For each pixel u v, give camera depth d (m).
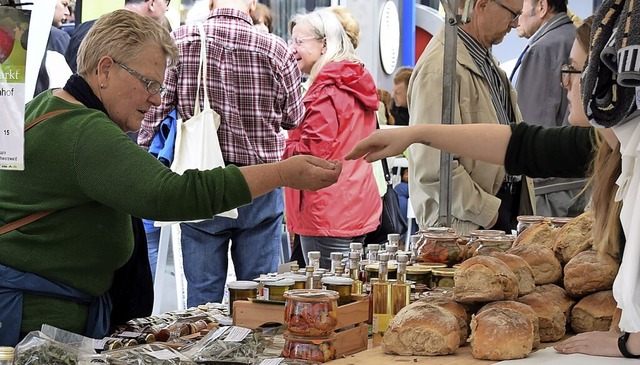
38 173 2.12
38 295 2.18
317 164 2.15
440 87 3.44
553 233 2.51
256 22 4.81
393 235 2.67
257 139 4.00
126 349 1.88
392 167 5.86
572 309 2.20
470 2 2.99
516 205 3.67
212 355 1.88
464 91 3.50
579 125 2.27
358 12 7.17
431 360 1.91
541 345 2.07
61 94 2.20
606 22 1.63
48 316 2.19
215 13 3.90
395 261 2.46
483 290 2.04
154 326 2.21
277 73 3.97
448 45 3.03
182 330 2.17
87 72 2.20
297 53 4.51
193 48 3.82
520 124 2.55
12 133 1.76
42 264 2.16
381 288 2.13
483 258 2.09
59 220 2.15
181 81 3.84
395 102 6.46
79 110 2.14
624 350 1.89
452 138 2.53
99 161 2.05
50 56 4.12
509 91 3.88
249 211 3.98
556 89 4.50
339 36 4.46
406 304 2.13
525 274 2.18
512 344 1.88
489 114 3.55
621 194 1.73
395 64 7.39
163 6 4.39
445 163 3.10
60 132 2.10
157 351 1.87
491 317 1.93
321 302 1.91
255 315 2.14
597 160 2.07
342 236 4.37
